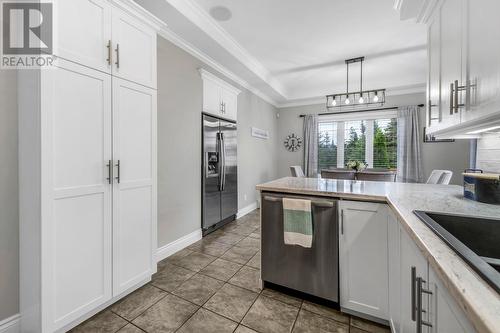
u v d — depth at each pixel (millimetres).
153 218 2076
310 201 1725
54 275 1401
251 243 3090
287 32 3043
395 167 5035
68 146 1462
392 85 4730
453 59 1362
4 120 1424
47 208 1367
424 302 849
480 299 500
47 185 1365
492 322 433
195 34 2734
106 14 1673
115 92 1740
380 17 2723
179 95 2896
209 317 1664
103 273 1678
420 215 1104
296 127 6047
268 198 1906
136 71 1907
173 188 2814
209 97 3422
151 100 2047
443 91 1532
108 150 1699
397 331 1333
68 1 1454
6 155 1433
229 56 3332
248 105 4711
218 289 2012
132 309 1737
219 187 3627
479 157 2105
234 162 4043
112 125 1724
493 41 948
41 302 1351
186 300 1855
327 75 4652
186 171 3018
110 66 1703
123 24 1796
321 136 5820
